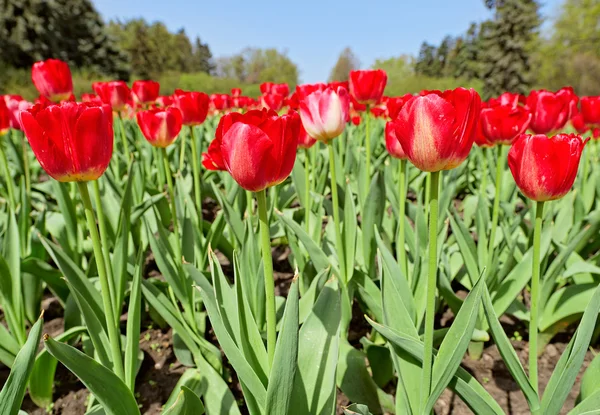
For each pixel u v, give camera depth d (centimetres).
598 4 3588
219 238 278
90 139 123
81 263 281
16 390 118
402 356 151
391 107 248
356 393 187
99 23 4391
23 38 3584
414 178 469
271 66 9000
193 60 9381
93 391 137
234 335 150
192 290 233
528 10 4269
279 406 123
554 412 139
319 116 185
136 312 171
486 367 228
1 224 282
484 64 4506
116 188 308
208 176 475
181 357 225
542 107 223
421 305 200
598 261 261
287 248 380
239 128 108
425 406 134
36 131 118
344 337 223
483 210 267
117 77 4394
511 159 130
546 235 226
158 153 414
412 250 249
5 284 203
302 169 316
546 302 232
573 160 119
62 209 260
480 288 127
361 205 285
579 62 3678
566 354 142
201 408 166
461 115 108
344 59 7106
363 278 223
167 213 356
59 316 288
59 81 314
